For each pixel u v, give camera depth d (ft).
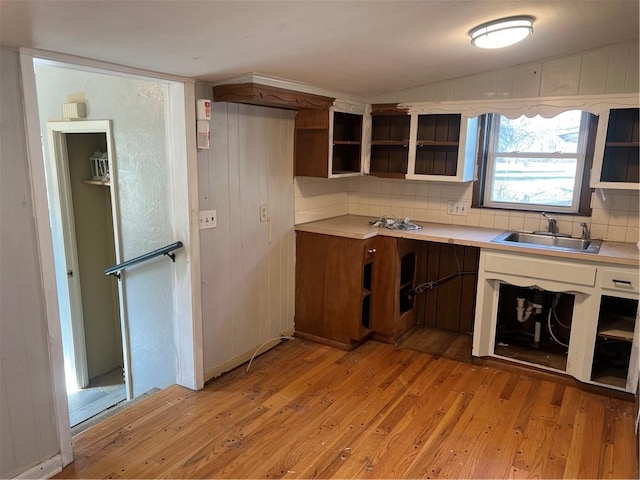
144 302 10.73
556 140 11.60
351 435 8.31
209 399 9.52
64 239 12.48
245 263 11.00
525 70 10.94
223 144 10.00
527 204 12.16
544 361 10.62
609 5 7.09
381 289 12.16
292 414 8.98
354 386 10.09
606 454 7.82
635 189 9.82
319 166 11.87
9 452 6.75
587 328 9.63
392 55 8.87
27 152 6.47
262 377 10.50
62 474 7.24
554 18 7.63
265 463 7.54
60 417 7.26
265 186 11.32
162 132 9.45
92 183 12.52
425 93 12.23
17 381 6.72
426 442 8.12
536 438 8.25
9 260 6.45
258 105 10.75
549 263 9.82
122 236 10.79
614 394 9.59
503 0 6.48
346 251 11.62
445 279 13.23
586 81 10.37
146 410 9.08
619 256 9.14
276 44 7.27
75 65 7.10
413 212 13.62
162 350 10.62
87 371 13.37
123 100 10.02
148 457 7.67
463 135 11.66
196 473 7.29
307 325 12.60
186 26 5.99
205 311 10.05
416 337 12.84
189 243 9.41
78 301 12.89
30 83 6.39
